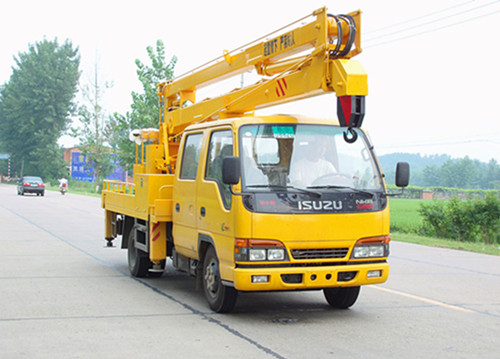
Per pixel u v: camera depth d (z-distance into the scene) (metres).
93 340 5.94
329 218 6.68
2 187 69.62
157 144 11.73
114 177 71.69
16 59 97.12
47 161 88.44
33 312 7.22
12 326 6.49
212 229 7.14
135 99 40.75
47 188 73.19
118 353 5.47
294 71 7.59
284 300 8.33
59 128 89.56
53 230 18.64
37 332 6.24
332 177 6.96
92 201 39.72
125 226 10.80
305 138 7.06
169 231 9.05
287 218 6.52
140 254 9.92
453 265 12.84
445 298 8.73
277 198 6.57
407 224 27.11
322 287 6.70
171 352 5.52
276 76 7.81
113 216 12.02
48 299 8.05
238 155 6.73
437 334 6.45
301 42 7.41
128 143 42.19
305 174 6.88
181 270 8.58
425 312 7.66
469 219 23.19
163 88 11.46
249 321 6.91
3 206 30.64
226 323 6.79
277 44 7.93
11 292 8.50
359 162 7.18
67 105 90.12
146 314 7.21
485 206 23.16
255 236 6.43
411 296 8.84
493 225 22.92
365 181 7.10
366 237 6.89
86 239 16.33
